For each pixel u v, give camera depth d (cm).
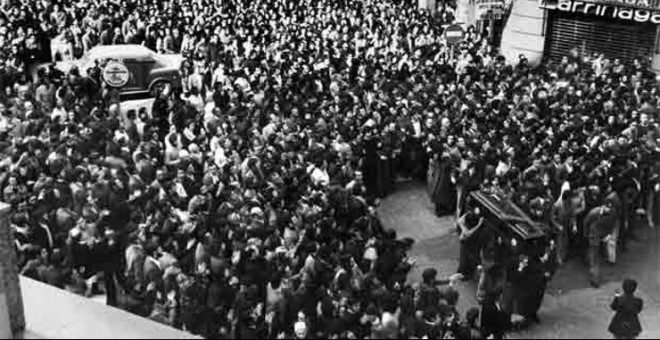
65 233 1438
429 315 1223
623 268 1689
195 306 1258
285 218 1562
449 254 1747
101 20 3156
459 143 1916
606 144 1888
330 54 2755
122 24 3177
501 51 3331
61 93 2269
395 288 1283
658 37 2928
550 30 3191
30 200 1509
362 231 1529
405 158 2133
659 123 2156
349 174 1817
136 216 1520
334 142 1950
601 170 1730
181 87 2667
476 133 1978
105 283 1381
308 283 1301
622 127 2067
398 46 2962
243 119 2075
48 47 2917
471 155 1859
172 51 3088
